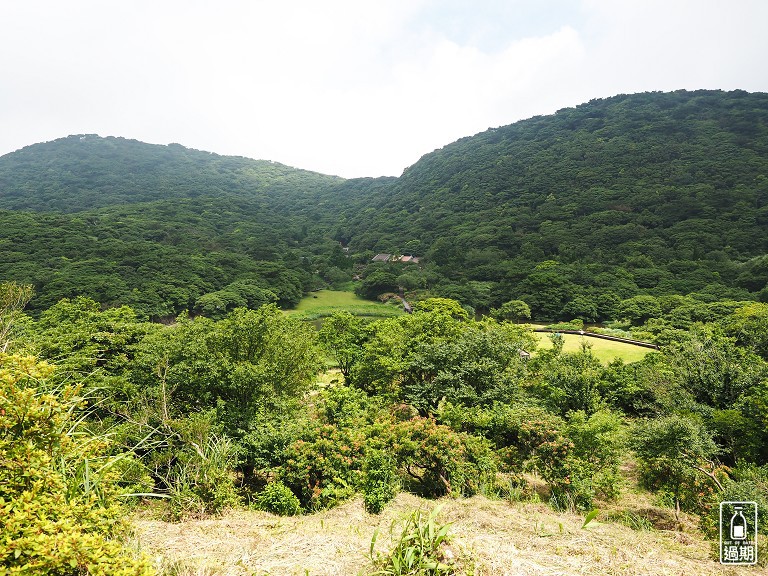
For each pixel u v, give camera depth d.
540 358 23.50
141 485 6.98
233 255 76.25
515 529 6.12
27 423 3.23
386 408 18.19
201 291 57.69
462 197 114.12
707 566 5.25
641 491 12.58
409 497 9.45
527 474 13.35
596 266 64.81
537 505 9.66
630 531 6.67
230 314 18.00
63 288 44.06
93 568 2.66
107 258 58.53
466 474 10.95
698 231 68.69
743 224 67.75
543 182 103.56
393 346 22.91
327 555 4.76
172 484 7.95
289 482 9.90
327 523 6.78
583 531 6.13
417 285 71.19
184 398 13.27
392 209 130.50
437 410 16.23
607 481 11.37
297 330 20.39
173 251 69.19
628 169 96.19
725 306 42.44
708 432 13.52
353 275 86.50
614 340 35.81
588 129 121.69
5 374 3.20
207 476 7.51
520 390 18.58
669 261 63.75
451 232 95.31
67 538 2.65
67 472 3.86
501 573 4.32
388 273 73.94
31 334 14.50
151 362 12.73
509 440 13.83
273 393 14.37
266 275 70.06
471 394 16.69
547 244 77.25
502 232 83.94
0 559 2.55
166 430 9.54
